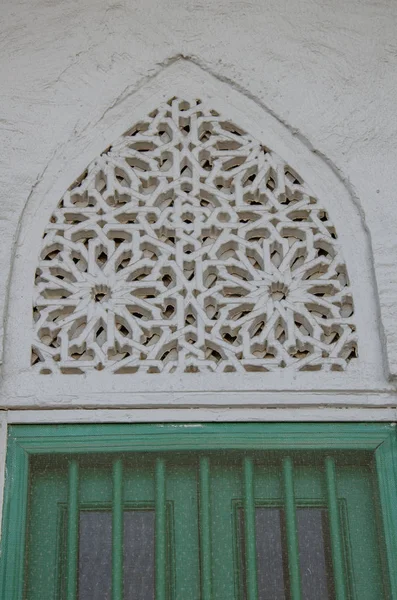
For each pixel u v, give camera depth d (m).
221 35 3.04
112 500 2.46
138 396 2.54
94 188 2.81
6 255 2.67
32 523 2.45
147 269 2.71
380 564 2.43
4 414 2.52
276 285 2.69
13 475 2.46
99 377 2.56
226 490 2.49
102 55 2.99
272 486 2.50
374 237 2.75
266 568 2.42
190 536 2.45
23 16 3.04
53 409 2.53
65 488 2.49
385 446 2.53
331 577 2.42
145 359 2.58
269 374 2.57
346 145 2.89
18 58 2.97
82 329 2.65
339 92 2.97
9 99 2.91
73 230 2.74
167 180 2.83
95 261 2.70
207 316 2.65
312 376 2.57
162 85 2.99
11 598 2.34
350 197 2.83
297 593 2.38
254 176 2.91
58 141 2.86
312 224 2.78
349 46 3.04
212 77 3.00
